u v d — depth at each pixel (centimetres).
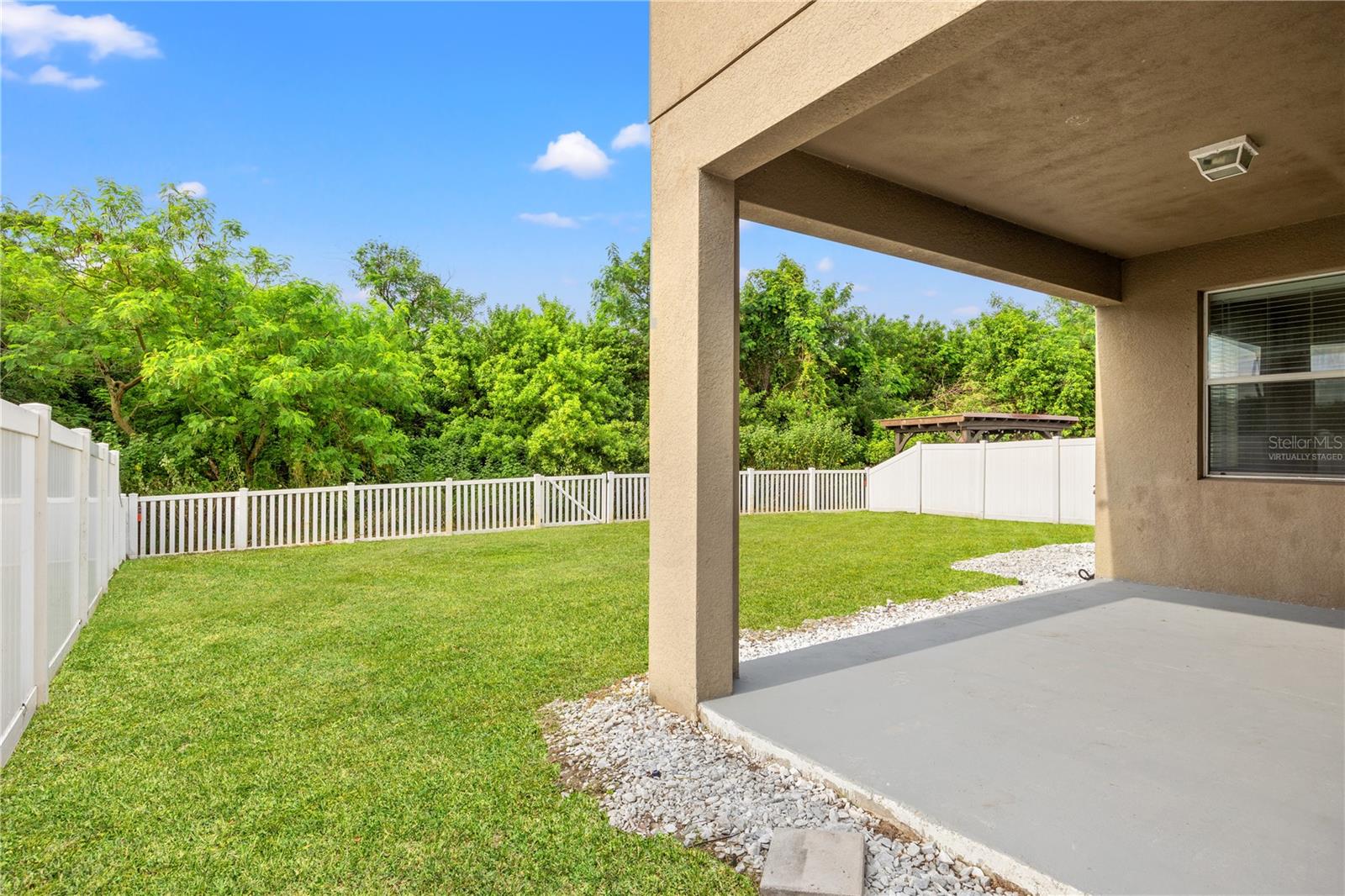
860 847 219
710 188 337
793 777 274
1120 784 248
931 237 453
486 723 349
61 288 1189
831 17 263
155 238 1223
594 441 1728
